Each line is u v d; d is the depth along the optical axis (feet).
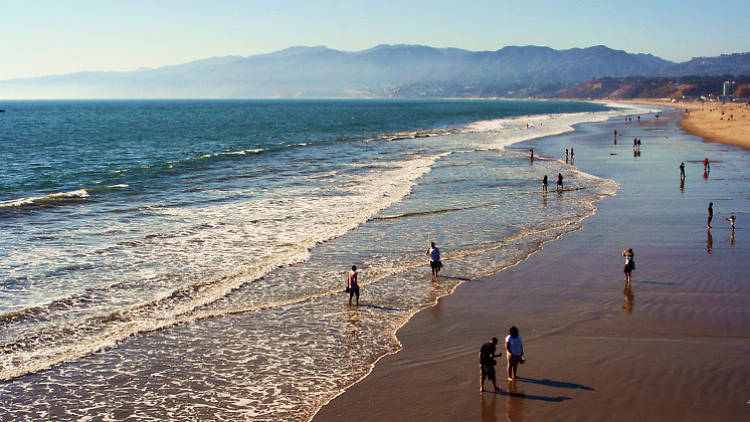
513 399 41.86
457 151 218.18
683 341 50.65
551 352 49.08
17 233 89.86
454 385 44.27
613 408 40.22
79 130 357.82
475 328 54.90
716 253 77.71
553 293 63.72
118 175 154.20
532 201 116.98
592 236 88.02
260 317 58.18
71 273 70.69
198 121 476.95
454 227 94.89
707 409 39.75
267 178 148.66
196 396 43.60
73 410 41.75
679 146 228.63
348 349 51.01
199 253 79.71
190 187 134.41
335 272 72.33
